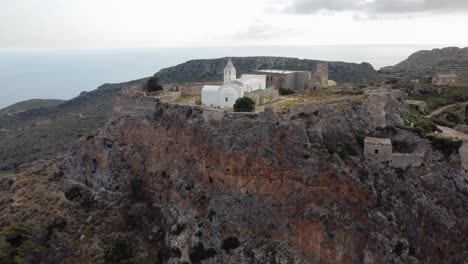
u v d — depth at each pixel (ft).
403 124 252.42
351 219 207.82
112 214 289.33
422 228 200.75
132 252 248.32
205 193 253.24
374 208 205.57
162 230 265.34
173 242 242.37
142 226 272.92
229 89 301.22
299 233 216.95
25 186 362.33
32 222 290.97
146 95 340.80
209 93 309.42
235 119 253.03
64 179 351.67
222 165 248.93
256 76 374.22
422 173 213.25
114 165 315.78
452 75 401.49
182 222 250.98
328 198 215.10
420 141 228.22
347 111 252.21
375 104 250.16
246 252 223.71
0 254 241.55
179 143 281.33
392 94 296.51
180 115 287.89
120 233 269.85
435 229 199.00
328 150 223.71
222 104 304.91
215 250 230.27
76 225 287.69
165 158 289.74
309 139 231.91
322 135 237.25
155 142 300.61
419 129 236.84
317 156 222.07
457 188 205.36
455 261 193.36
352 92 320.50
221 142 252.21
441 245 196.85
